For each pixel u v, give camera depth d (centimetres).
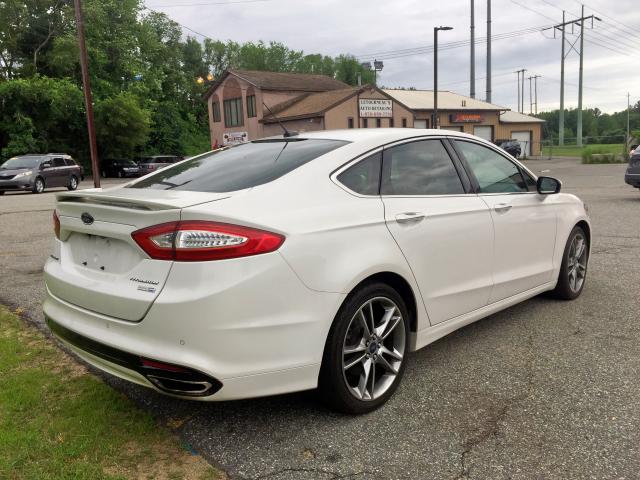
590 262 680
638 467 263
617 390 341
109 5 4325
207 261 260
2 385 354
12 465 267
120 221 284
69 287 308
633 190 1650
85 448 284
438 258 360
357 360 313
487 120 5066
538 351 406
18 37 4109
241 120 4347
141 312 269
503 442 288
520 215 439
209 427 308
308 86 4344
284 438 296
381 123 3972
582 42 5838
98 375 373
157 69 5116
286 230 280
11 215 1305
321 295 288
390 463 272
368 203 327
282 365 279
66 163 2447
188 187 323
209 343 260
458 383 357
